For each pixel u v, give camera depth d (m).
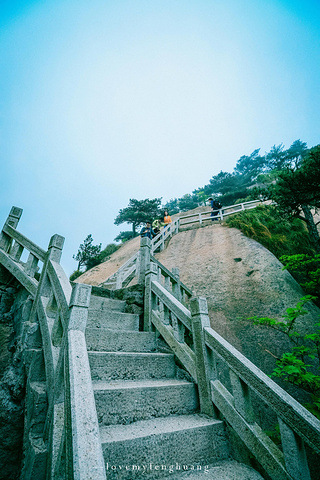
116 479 1.61
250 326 5.17
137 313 4.16
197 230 12.23
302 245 7.92
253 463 2.26
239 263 7.39
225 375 4.38
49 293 3.48
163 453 1.87
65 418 1.59
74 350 1.90
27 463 2.03
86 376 1.70
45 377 2.76
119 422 2.09
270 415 3.65
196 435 2.12
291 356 3.24
